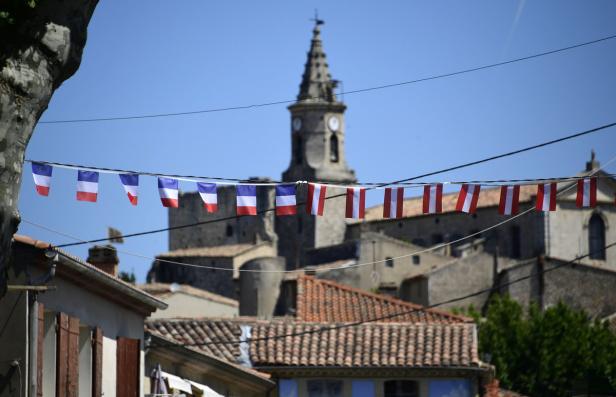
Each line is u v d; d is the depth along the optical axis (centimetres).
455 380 6234
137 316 4584
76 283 4062
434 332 6366
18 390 3678
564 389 10719
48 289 3681
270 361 6041
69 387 3931
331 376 6122
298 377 6081
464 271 14512
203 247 17925
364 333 6300
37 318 3716
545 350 10781
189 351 5172
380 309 7500
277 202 3803
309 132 19000
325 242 18038
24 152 3152
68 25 3212
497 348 10781
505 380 10644
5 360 3688
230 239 17912
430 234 16538
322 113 19000
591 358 10819
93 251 4784
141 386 4516
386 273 14988
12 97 3120
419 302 14512
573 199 15300
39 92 3166
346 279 14862
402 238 16775
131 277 15200
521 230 15600
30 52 3152
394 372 6169
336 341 6219
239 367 5475
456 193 16688
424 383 6203
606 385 7375
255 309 12694
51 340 3891
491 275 14562
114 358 4359
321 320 7350
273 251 17412
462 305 14450
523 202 15588
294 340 6169
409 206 16950
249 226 17725
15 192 3122
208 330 6122
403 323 6419
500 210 3972
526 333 10894
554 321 10969
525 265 14425
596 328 11412
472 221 16112
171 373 5162
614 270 14775
